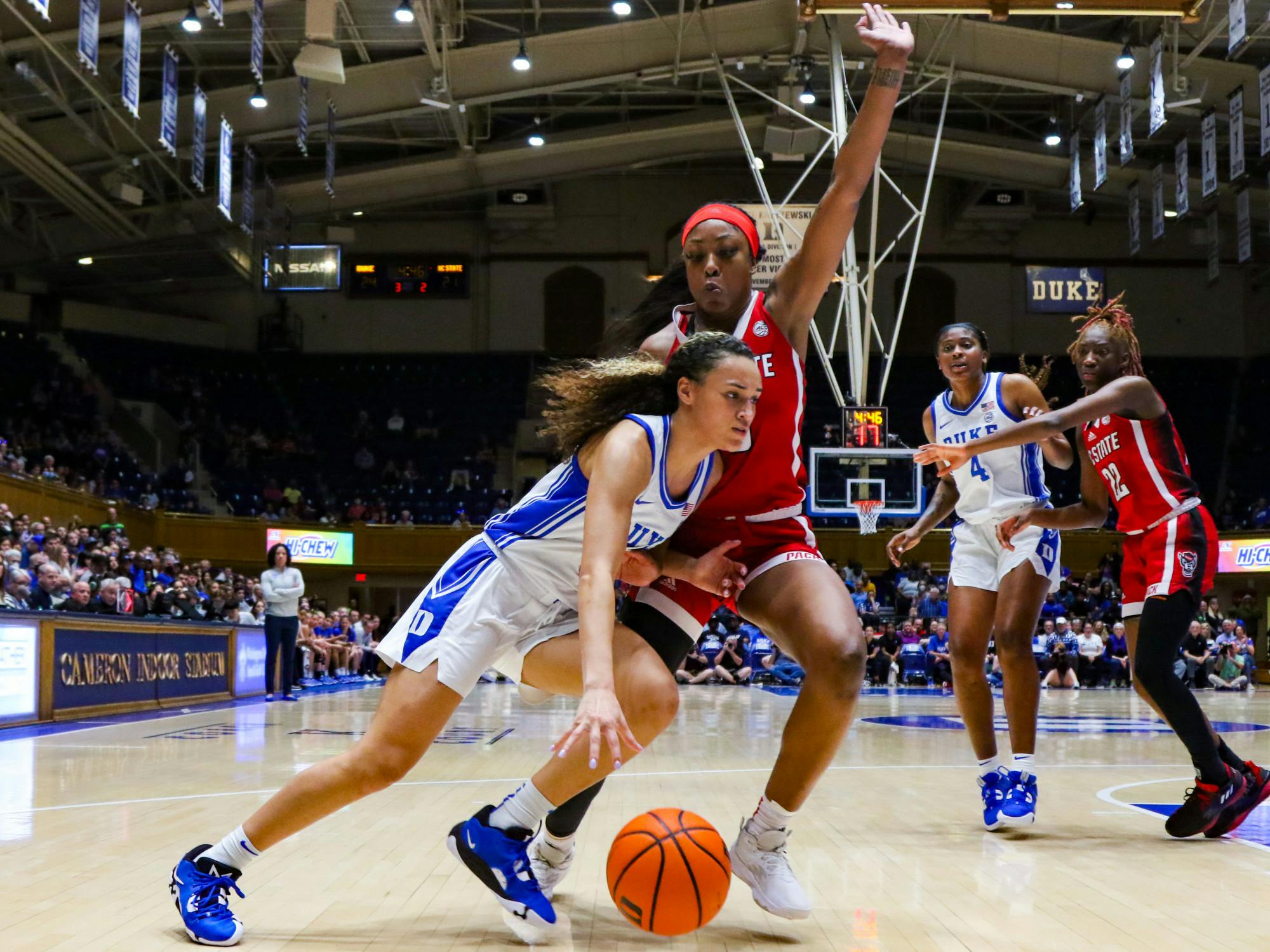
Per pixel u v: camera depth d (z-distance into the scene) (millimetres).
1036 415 4094
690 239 2838
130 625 9258
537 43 18734
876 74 2652
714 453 2520
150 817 3885
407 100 19453
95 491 20562
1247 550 22734
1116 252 27875
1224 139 21906
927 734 8180
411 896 2742
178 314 27469
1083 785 5223
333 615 19734
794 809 2564
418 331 28062
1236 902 2740
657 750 6637
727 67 19281
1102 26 18922
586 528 2268
